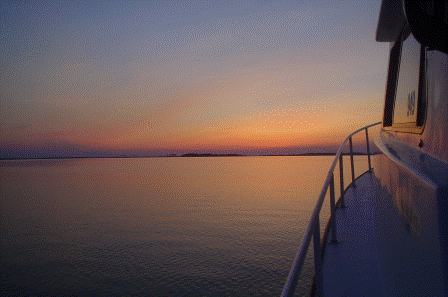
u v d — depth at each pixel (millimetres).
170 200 182125
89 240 90312
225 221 119312
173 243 87250
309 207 152000
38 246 83875
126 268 66250
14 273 63125
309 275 53531
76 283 57031
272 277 59094
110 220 121125
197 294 51344
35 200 184875
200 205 160500
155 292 52531
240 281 57438
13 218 126188
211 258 72625
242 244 85062
